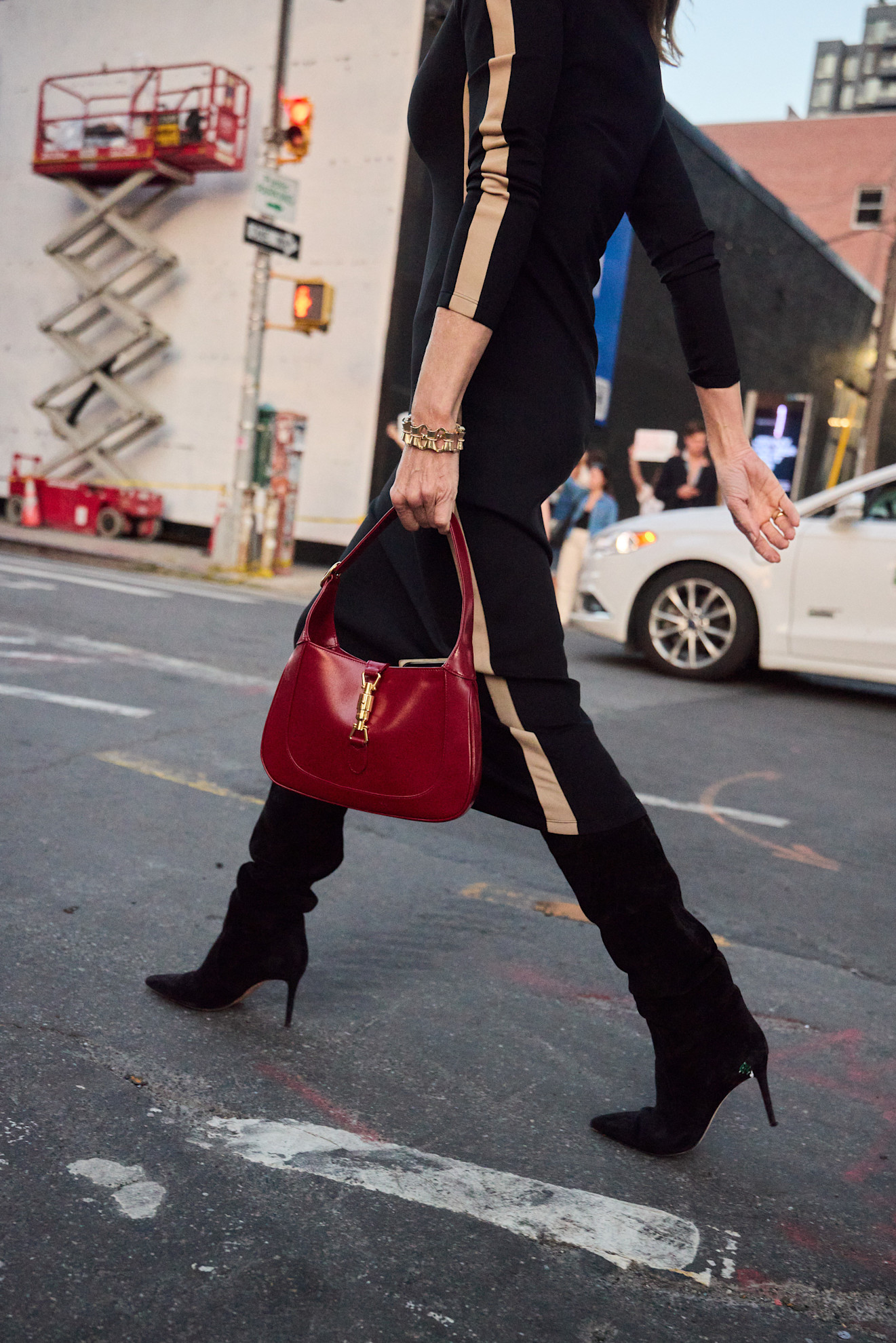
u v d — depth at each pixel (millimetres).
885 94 84312
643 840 1699
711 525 7590
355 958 2613
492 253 1512
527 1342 1401
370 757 1698
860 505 7031
